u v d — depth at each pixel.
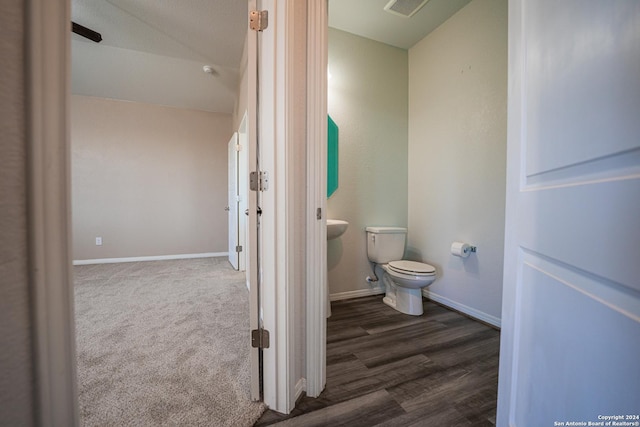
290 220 1.12
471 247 2.13
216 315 2.12
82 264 3.86
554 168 0.58
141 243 4.17
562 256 0.55
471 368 1.46
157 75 3.50
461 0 2.11
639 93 0.38
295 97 1.16
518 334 0.74
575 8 0.52
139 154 4.12
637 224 0.38
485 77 2.04
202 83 3.71
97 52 3.04
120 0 2.24
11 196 0.34
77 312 2.17
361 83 2.57
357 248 2.60
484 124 2.04
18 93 0.34
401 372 1.42
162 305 2.33
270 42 1.09
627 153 0.40
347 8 2.20
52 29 0.37
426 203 2.57
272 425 1.07
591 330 0.48
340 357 1.56
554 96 0.59
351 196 2.56
